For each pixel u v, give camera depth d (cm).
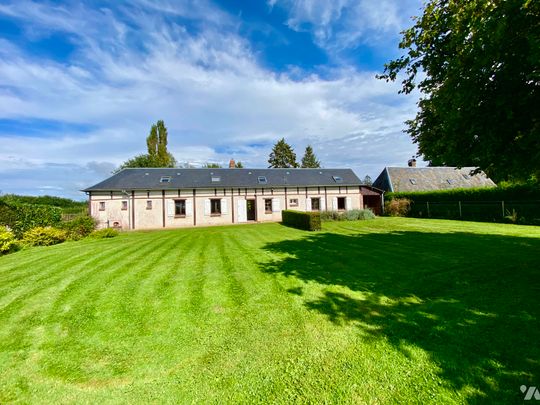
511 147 448
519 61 386
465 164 534
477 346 296
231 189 2038
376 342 317
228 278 568
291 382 257
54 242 1129
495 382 242
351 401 230
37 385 263
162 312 411
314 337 333
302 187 2209
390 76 593
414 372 262
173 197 1897
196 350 313
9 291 511
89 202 1756
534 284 473
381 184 2811
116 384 263
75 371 282
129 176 1958
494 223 1476
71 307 435
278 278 561
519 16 362
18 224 1180
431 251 767
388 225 1512
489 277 522
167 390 253
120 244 1045
